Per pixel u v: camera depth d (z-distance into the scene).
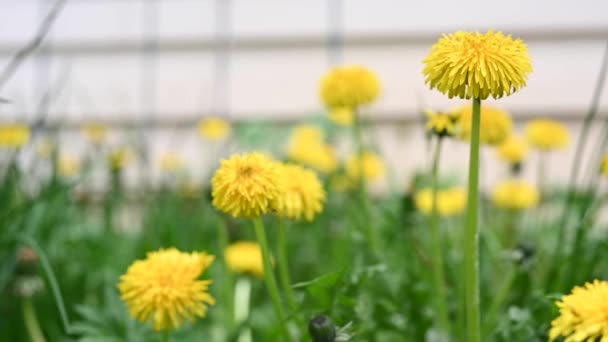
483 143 0.71
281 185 0.54
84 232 0.94
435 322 0.69
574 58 1.87
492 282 0.78
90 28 2.06
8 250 0.69
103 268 0.86
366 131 1.30
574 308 0.48
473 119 0.52
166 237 0.85
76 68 2.05
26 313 0.71
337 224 0.96
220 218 0.72
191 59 2.03
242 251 0.77
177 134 2.00
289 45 1.99
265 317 0.76
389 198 0.99
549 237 0.85
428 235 0.88
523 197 0.96
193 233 0.97
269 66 2.00
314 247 1.02
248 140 1.31
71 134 1.88
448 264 0.75
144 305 0.54
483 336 0.65
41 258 0.64
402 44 1.95
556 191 1.07
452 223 0.97
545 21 1.89
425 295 0.70
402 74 1.94
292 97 1.99
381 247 0.77
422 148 1.86
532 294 0.69
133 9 2.04
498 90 0.50
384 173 1.16
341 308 0.61
